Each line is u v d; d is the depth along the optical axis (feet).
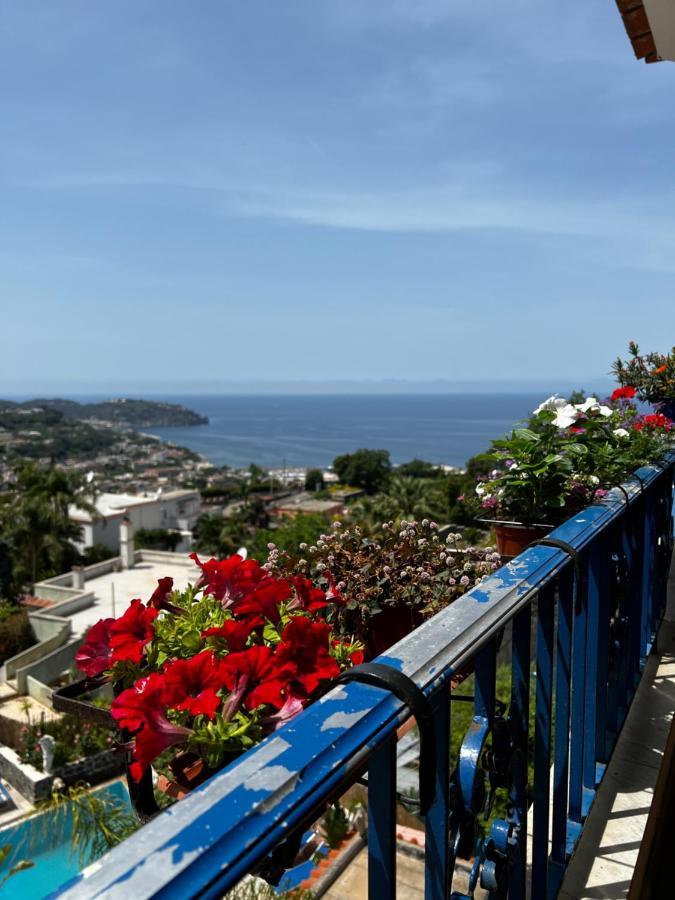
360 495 261.44
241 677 3.23
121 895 1.40
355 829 20.90
